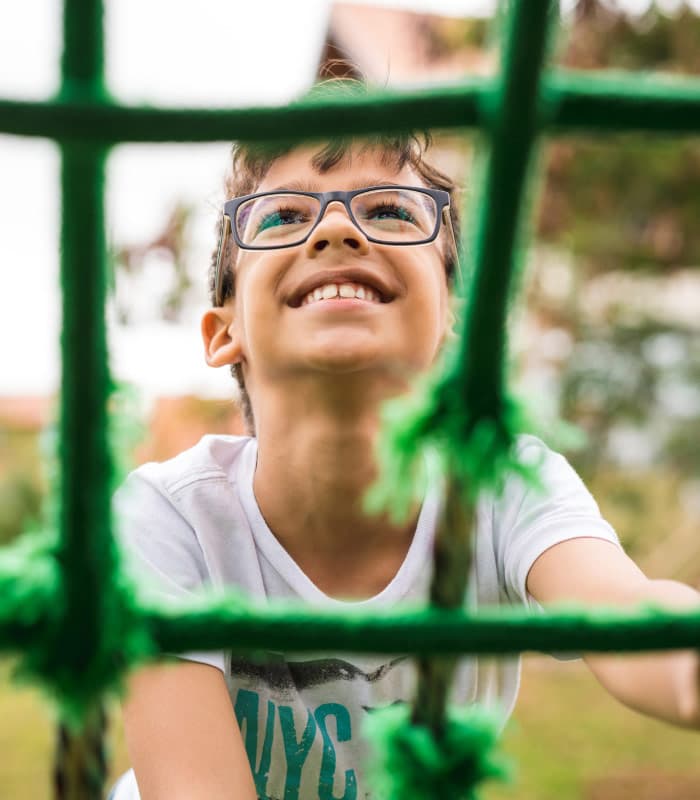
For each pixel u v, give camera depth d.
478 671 1.36
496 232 0.56
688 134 0.57
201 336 1.51
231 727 1.18
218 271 1.50
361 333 1.18
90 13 0.56
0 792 2.93
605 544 1.21
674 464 4.99
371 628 0.60
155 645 0.60
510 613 0.60
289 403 1.25
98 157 0.56
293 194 1.31
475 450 0.59
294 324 1.22
